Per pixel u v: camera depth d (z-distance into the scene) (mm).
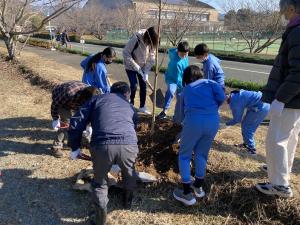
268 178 3816
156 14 10141
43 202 3830
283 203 3580
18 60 12625
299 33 2998
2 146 5145
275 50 28031
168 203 3871
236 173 4164
